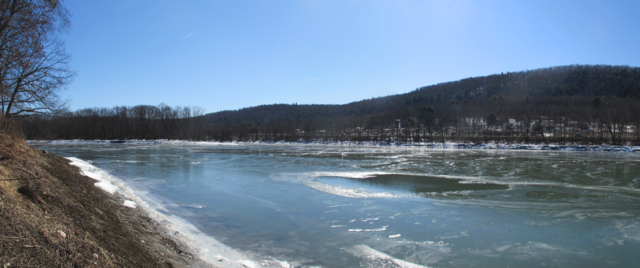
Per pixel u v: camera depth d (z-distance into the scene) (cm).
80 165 2106
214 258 773
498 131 7481
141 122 9712
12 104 1720
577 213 1291
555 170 2578
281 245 912
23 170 928
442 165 2931
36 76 1727
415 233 1039
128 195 1422
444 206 1391
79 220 731
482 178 2150
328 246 912
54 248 505
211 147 6181
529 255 877
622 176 2253
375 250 891
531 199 1530
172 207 1320
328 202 1451
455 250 903
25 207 621
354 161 3303
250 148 5856
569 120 7406
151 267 619
